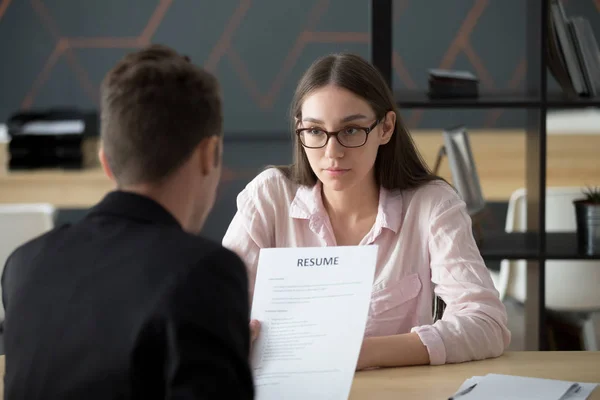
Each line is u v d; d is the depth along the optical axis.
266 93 6.29
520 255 3.25
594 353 2.05
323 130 2.12
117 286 1.19
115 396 1.15
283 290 1.77
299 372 1.70
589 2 5.64
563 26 3.24
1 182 5.04
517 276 3.93
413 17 6.07
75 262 1.25
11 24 6.16
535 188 3.35
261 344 1.73
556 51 3.26
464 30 6.08
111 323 1.17
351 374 1.68
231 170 5.73
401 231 2.29
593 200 3.34
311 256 1.79
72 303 1.21
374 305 2.27
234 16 6.21
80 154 5.22
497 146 5.46
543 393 1.73
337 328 1.72
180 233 1.24
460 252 2.20
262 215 2.38
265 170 2.45
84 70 6.23
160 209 1.28
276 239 2.39
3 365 2.02
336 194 2.31
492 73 6.11
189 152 1.29
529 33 3.41
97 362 1.16
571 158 5.33
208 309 1.14
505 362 1.99
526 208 3.49
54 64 6.21
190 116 1.28
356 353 1.69
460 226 2.24
